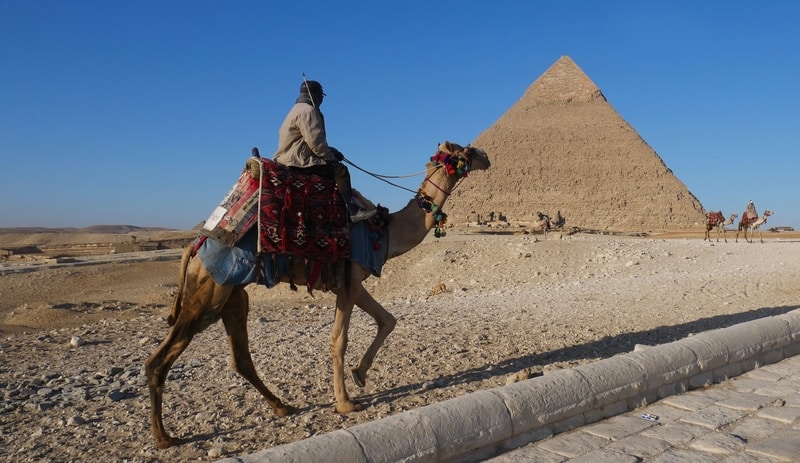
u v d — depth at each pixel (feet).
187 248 24.63
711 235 280.92
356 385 30.19
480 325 45.37
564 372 22.88
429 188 28.37
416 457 17.79
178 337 23.84
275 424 25.12
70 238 447.42
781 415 22.79
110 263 146.61
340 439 17.07
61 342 48.47
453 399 20.03
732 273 76.59
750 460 18.94
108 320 62.85
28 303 95.71
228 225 23.82
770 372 29.01
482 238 152.87
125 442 23.99
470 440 19.04
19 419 27.20
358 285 26.20
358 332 43.50
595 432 21.56
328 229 24.91
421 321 47.78
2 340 50.70
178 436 24.35
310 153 25.62
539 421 20.89
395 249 27.63
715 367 27.55
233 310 25.80
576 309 52.54
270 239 23.93
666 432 21.38
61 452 23.11
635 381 23.98
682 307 52.75
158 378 23.43
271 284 24.45
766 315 48.19
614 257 95.71
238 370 25.91
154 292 100.99
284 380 31.50
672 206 637.71
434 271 96.89
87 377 34.55
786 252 98.02
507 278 88.58
